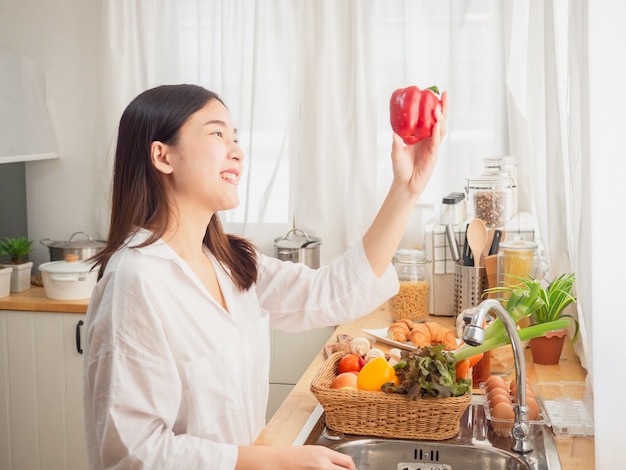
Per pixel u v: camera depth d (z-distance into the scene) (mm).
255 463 1494
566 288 2434
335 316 1944
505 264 2762
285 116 3592
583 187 1791
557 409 2039
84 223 3932
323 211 3572
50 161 3916
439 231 3080
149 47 3688
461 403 1946
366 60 3484
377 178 3561
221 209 1667
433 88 1838
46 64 3861
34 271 3982
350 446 1961
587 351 2064
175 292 1577
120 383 1469
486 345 2111
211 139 1620
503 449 1914
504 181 3090
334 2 3498
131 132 1629
